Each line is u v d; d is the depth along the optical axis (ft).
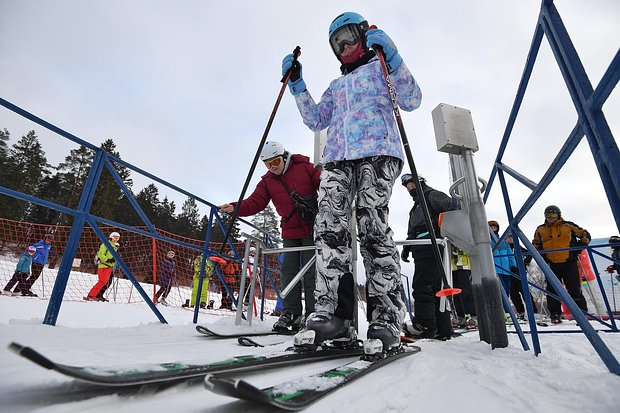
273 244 12.01
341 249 4.82
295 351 4.10
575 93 2.67
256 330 7.84
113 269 22.80
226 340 6.32
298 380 2.70
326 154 5.31
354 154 4.93
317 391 2.48
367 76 5.41
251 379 3.13
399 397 2.54
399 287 4.68
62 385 2.25
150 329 6.96
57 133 5.93
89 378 1.79
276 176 9.34
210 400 2.31
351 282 4.77
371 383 3.04
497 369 3.59
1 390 2.14
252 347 5.34
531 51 3.72
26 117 5.50
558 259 14.05
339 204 4.97
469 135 6.38
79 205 6.31
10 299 17.70
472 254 6.33
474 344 5.84
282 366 3.64
